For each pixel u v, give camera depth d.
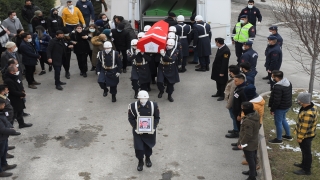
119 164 7.75
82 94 11.10
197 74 12.49
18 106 8.90
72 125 9.32
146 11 13.78
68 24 14.60
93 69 12.88
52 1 18.09
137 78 10.38
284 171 7.32
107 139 8.70
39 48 12.22
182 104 10.41
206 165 7.71
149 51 10.06
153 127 7.21
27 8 14.50
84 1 15.57
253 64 9.94
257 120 6.77
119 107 10.27
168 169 7.58
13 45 10.23
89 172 7.48
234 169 7.59
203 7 13.01
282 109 7.93
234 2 23.92
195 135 8.86
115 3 13.10
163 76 10.34
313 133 6.96
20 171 7.52
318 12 7.98
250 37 12.38
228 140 8.64
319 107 9.84
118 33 12.16
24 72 12.30
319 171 7.30
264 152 7.80
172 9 14.09
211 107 10.24
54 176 7.36
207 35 12.31
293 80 11.98
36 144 8.50
